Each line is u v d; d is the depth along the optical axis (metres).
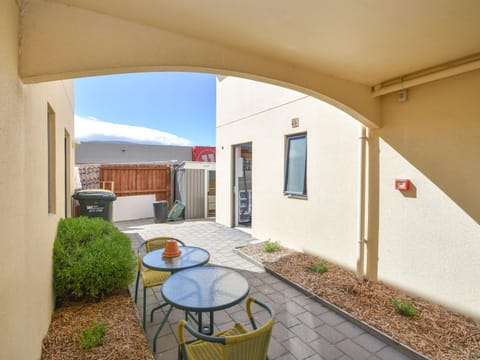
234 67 2.42
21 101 1.68
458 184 2.78
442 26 2.02
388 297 3.19
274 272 4.09
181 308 1.87
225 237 6.55
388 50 2.45
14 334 1.52
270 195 5.76
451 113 2.81
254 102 6.27
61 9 1.74
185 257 2.93
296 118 5.01
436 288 2.98
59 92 3.41
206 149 16.88
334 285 3.56
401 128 3.26
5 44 1.38
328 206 4.36
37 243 2.10
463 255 2.76
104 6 1.78
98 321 2.65
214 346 1.89
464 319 2.70
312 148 4.65
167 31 2.10
